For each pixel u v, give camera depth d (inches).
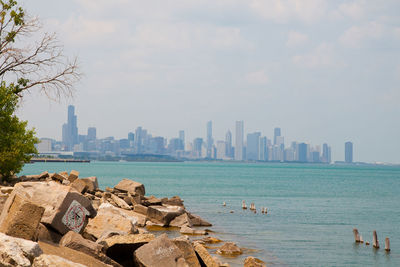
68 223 629.9
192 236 1310.3
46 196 641.0
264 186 4729.3
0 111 1491.1
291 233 1546.5
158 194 3267.7
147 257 633.6
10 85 1557.6
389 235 1643.7
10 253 445.4
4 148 1491.1
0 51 1518.2
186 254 723.4
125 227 845.2
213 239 1250.6
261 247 1231.5
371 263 1131.9
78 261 535.5
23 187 650.8
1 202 676.1
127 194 1802.4
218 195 3331.7
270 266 1010.7
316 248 1280.8
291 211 2370.8
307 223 1868.8
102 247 619.5
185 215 1493.6
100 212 864.9
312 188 4608.8
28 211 526.3
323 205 2800.2
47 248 534.0
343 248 1311.5
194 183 4881.9
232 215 2059.5
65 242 586.9
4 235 471.5
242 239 1354.6
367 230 1749.5
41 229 598.9
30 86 1601.9
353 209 2598.4
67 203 636.7
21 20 1512.1
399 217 2225.6
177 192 3521.2
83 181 1635.1
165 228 1424.7
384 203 3053.6
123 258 685.9
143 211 1504.7
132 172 7514.8
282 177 7347.4
